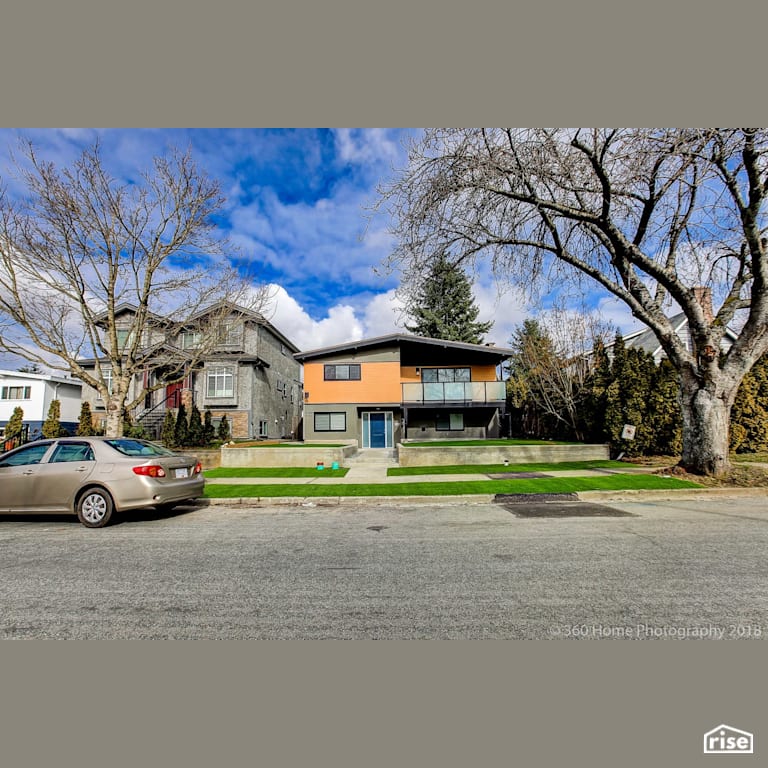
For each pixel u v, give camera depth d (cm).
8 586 402
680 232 977
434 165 924
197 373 2362
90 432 2089
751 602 352
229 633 312
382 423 2262
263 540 567
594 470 1130
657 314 1002
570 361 1897
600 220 932
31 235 1080
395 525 649
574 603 352
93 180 1120
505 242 1012
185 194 1242
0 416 2748
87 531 625
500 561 464
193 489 712
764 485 877
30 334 1123
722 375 953
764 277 879
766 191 841
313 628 317
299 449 1404
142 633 313
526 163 887
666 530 596
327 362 2281
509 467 1243
